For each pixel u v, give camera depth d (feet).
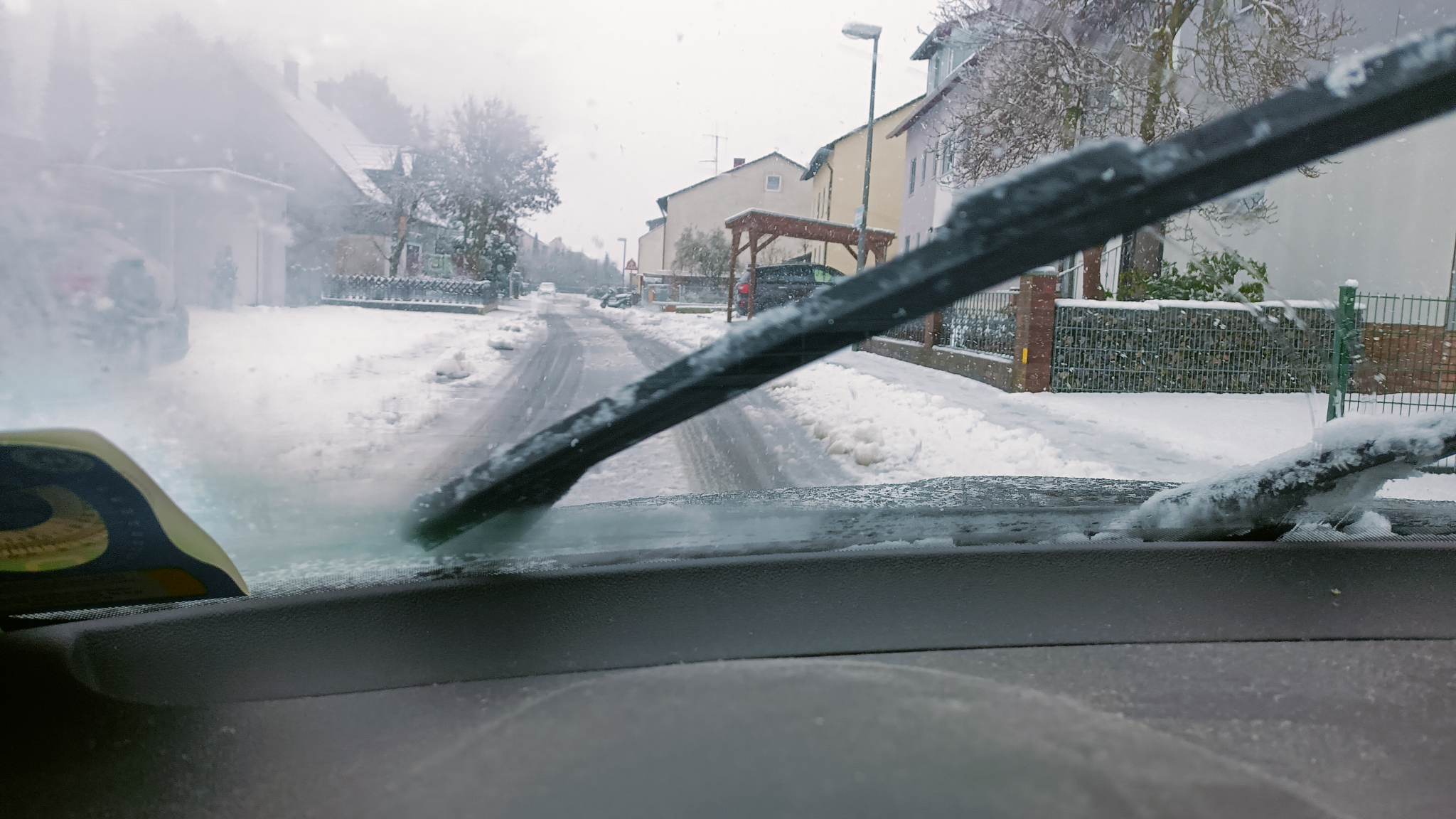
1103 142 4.70
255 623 5.34
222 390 22.33
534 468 6.10
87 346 21.49
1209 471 19.34
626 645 5.11
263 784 3.67
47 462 3.82
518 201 79.05
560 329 53.47
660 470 16.58
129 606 5.01
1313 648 5.30
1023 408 29.45
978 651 5.16
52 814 3.51
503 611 5.57
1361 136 4.49
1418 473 7.34
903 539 7.07
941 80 39.45
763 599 5.84
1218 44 30.60
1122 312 34.14
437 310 82.99
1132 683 4.75
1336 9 30.17
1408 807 3.64
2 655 4.91
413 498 6.86
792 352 5.33
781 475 16.62
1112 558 6.74
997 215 4.82
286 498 8.71
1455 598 6.09
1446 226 32.86
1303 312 13.01
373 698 4.47
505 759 2.36
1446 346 29.01
